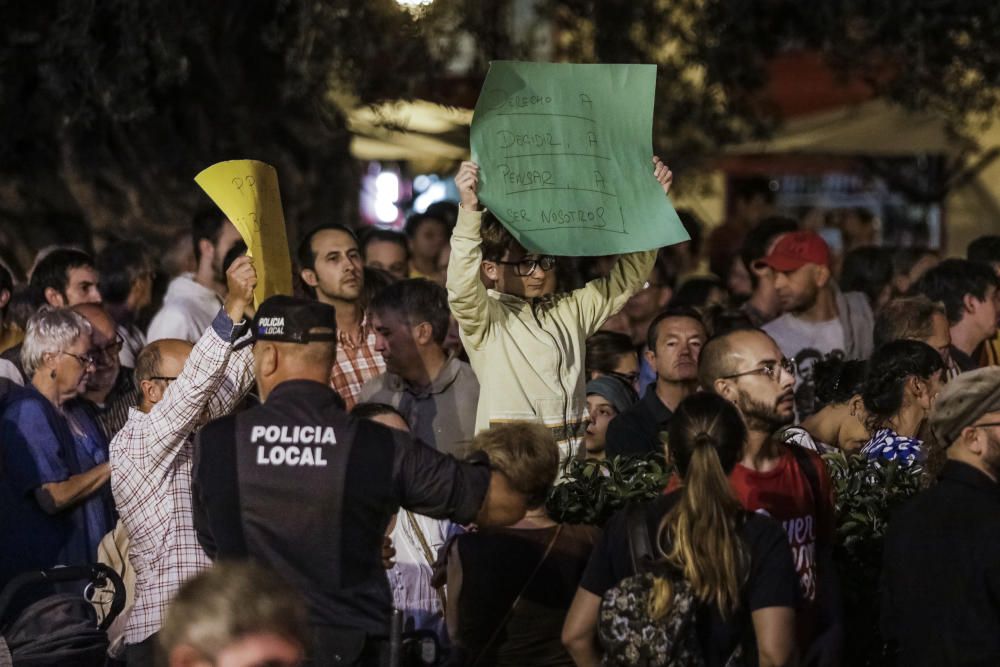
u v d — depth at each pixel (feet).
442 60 71.36
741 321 47.32
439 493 25.84
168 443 30.01
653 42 74.02
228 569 16.88
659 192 33.40
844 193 115.75
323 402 26.13
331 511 25.39
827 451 37.01
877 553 32.50
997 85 69.26
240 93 67.97
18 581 30.53
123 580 34.86
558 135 33.04
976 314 46.19
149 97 65.31
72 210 67.51
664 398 39.32
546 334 33.45
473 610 28.12
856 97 94.84
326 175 70.74
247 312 32.24
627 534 25.81
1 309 43.34
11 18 65.36
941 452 29.89
